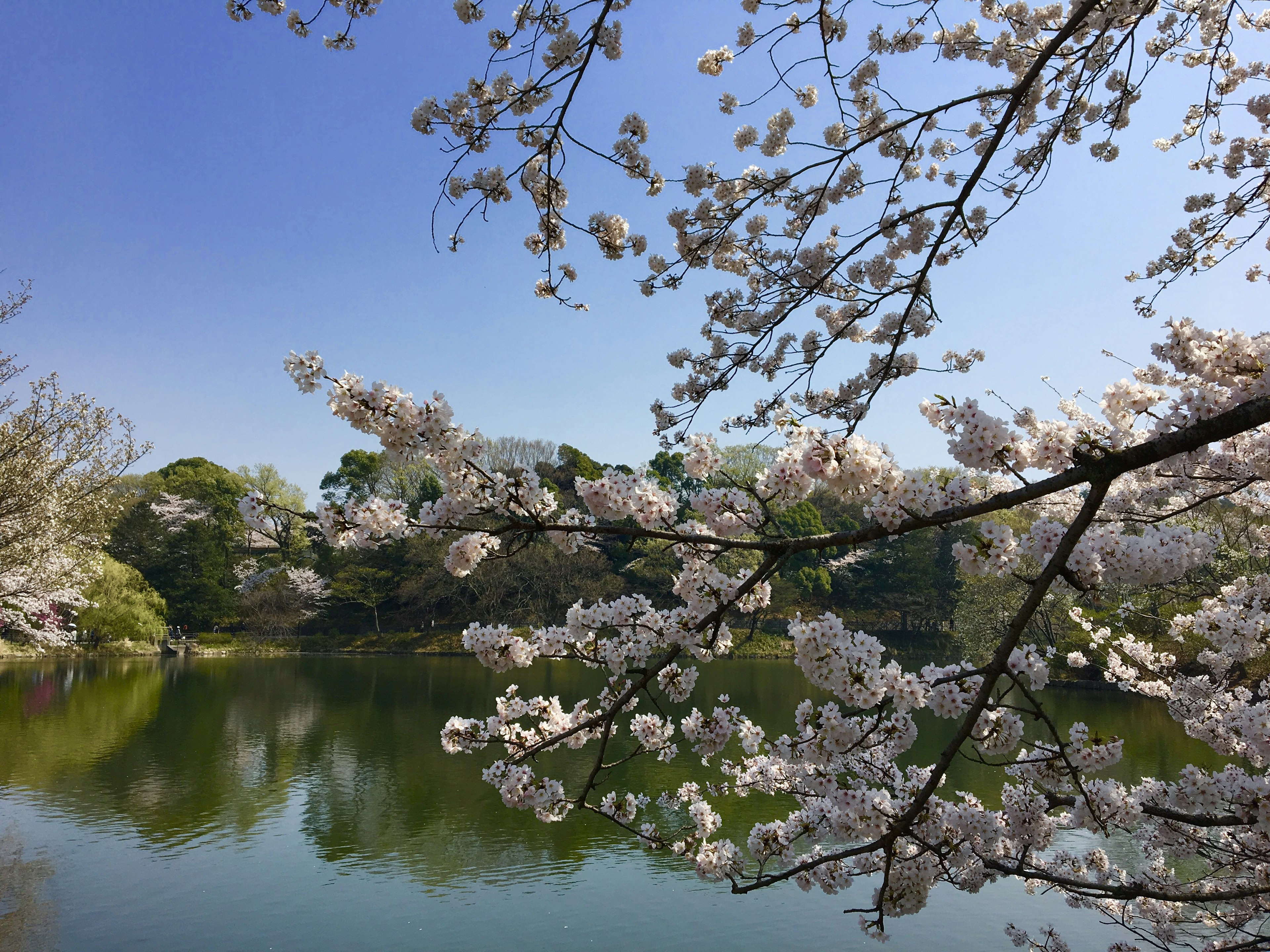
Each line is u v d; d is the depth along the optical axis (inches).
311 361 113.9
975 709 99.5
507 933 375.6
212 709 1010.1
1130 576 104.3
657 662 130.2
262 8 162.6
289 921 386.9
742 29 197.0
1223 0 196.5
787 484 123.7
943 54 209.8
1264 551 282.8
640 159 194.9
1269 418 90.8
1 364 667.4
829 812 156.9
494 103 156.8
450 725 152.0
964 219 147.5
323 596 2212.1
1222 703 196.1
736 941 365.1
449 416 115.7
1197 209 245.6
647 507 125.3
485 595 2064.5
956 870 146.9
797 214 210.8
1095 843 429.1
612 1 132.2
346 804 590.6
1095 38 173.3
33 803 575.8
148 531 2199.8
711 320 226.8
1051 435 108.3
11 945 357.1
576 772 658.8
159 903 405.1
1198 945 239.3
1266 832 129.2
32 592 815.7
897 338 157.9
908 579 1920.5
